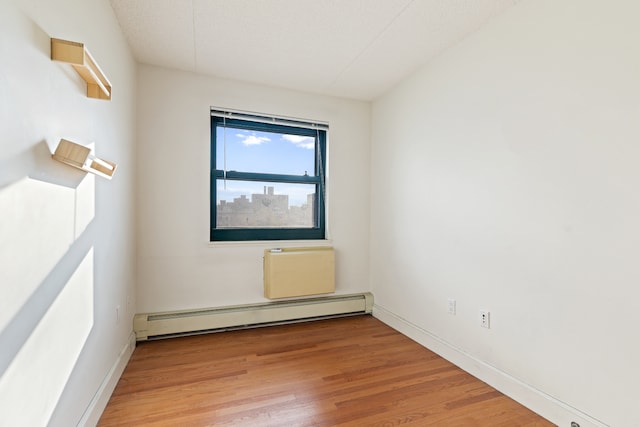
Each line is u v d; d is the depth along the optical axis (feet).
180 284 8.31
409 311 8.42
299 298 9.45
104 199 5.11
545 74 5.09
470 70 6.56
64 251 3.56
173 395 5.50
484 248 6.19
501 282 5.83
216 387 5.77
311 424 4.78
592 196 4.47
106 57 5.24
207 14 5.96
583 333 4.56
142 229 7.97
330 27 6.39
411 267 8.38
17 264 2.64
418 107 8.19
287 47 7.16
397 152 9.05
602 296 4.35
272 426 4.72
